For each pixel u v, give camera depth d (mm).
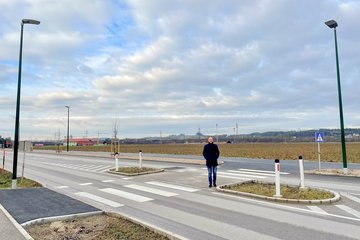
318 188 11703
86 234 6961
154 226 7027
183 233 6797
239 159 29500
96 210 9070
